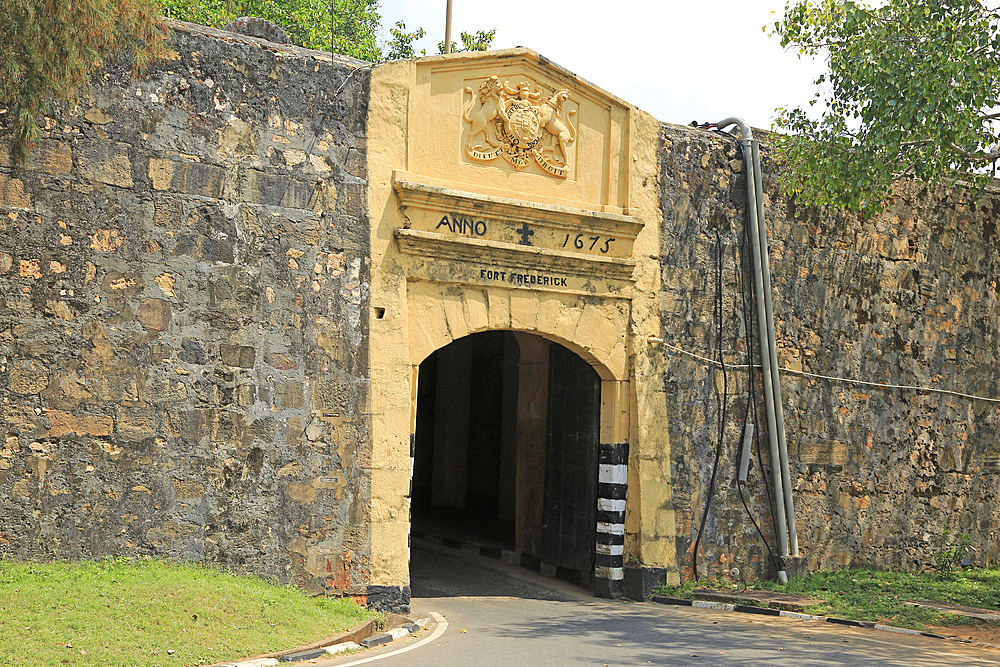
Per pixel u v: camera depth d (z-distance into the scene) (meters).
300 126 10.93
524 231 12.12
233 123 10.58
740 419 13.84
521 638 9.74
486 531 18.53
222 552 10.23
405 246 11.33
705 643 9.69
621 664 8.48
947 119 12.17
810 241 14.60
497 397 22.31
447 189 11.45
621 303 12.99
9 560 9.30
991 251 16.39
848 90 13.20
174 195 10.23
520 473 15.63
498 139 12.09
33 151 9.62
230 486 10.32
